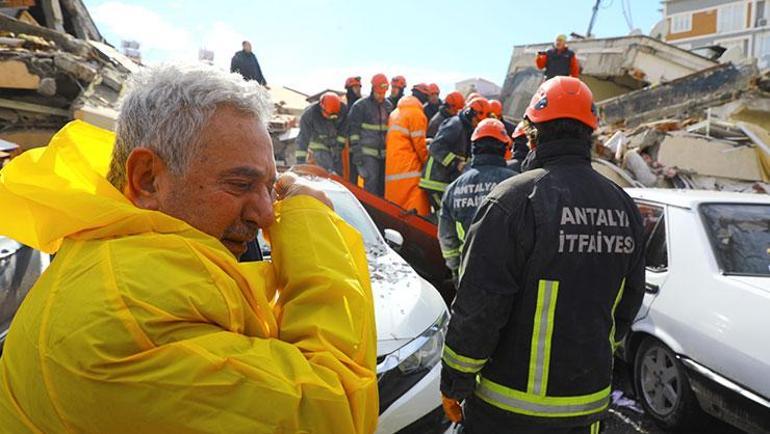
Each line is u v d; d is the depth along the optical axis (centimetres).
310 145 857
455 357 185
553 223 179
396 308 290
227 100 94
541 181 186
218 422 80
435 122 836
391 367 262
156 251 87
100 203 89
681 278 347
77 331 81
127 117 96
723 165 838
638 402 388
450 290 515
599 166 848
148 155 93
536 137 199
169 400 79
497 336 183
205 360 80
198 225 94
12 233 100
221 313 86
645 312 362
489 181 391
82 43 877
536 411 183
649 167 846
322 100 839
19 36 812
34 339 84
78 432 81
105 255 86
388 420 255
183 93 92
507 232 180
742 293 307
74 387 80
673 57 1304
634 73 1325
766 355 280
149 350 80
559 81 196
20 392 85
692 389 324
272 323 96
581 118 190
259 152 95
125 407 79
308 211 106
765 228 355
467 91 2041
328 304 97
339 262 101
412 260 514
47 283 90
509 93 1567
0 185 94
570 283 180
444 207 419
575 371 181
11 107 699
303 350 91
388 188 731
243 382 82
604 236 186
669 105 1138
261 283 97
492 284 180
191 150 92
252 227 100
